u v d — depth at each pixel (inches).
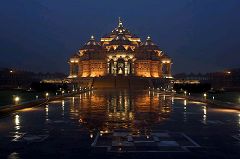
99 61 5068.9
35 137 709.3
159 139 688.4
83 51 5378.9
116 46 5196.9
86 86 4212.6
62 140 676.7
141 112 1256.8
